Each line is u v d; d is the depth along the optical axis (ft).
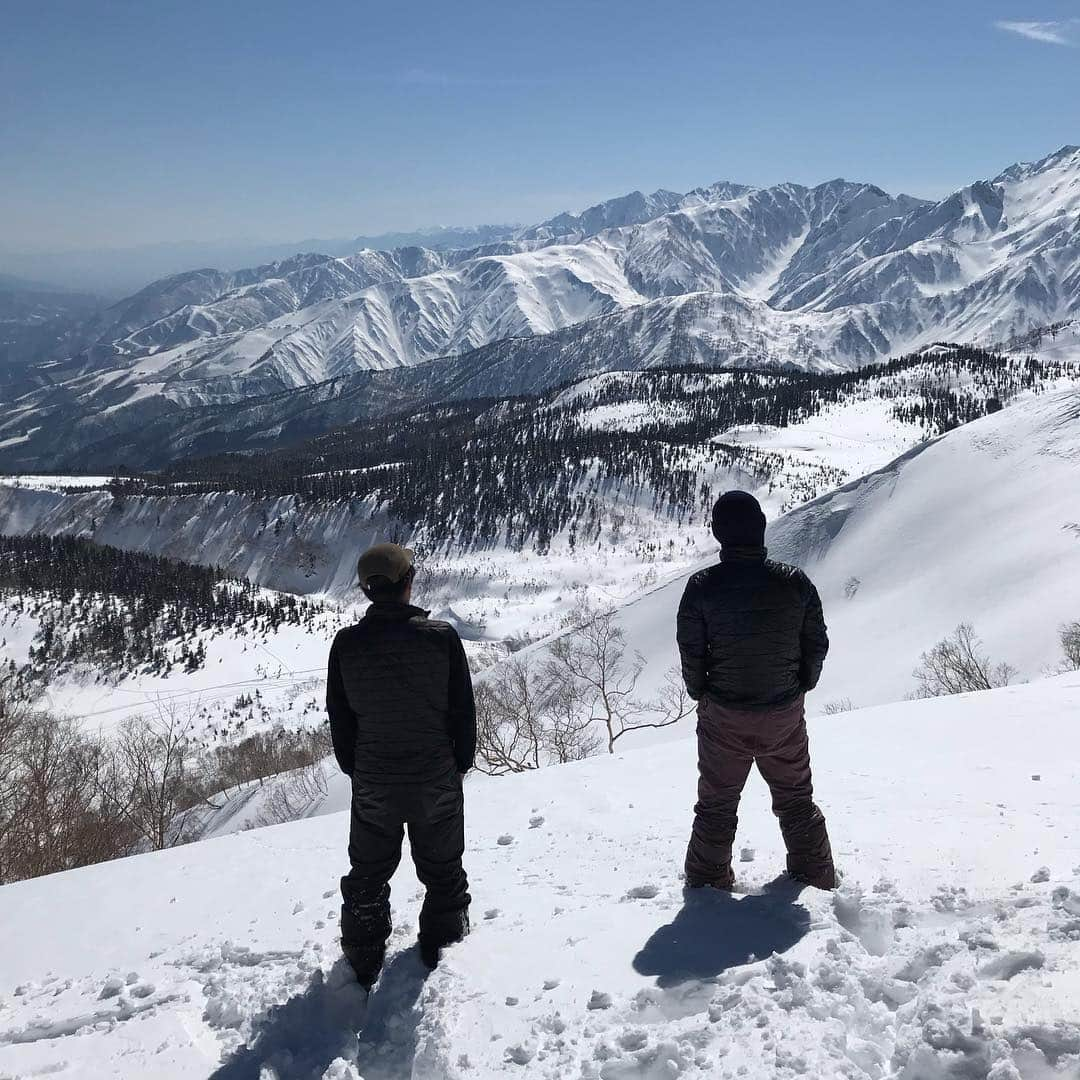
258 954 14.30
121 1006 13.08
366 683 12.11
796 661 13.12
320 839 23.08
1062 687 34.37
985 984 8.70
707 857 13.84
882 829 16.15
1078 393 245.65
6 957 17.28
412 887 17.24
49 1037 12.62
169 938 16.78
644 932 12.42
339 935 14.82
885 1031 8.69
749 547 13.12
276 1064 10.64
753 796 21.09
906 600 195.21
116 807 63.46
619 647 157.58
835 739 29.35
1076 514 190.70
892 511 237.04
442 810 12.56
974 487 229.66
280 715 375.86
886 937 11.00
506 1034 10.26
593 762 29.68
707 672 13.56
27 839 54.60
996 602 173.88
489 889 16.25
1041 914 10.01
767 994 9.82
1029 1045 7.58
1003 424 249.55
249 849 22.94
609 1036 9.72
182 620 571.28
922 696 124.16
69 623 554.87
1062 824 14.84
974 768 21.34
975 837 14.69
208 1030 11.95
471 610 548.31
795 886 13.47
